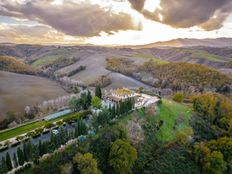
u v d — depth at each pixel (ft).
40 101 494.59
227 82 634.43
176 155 292.61
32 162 217.15
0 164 198.49
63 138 246.06
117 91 473.26
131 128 300.40
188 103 503.61
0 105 440.86
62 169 212.02
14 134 282.15
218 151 290.76
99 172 218.79
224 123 387.34
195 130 355.77
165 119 353.72
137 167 259.19
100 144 256.32
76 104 368.89
